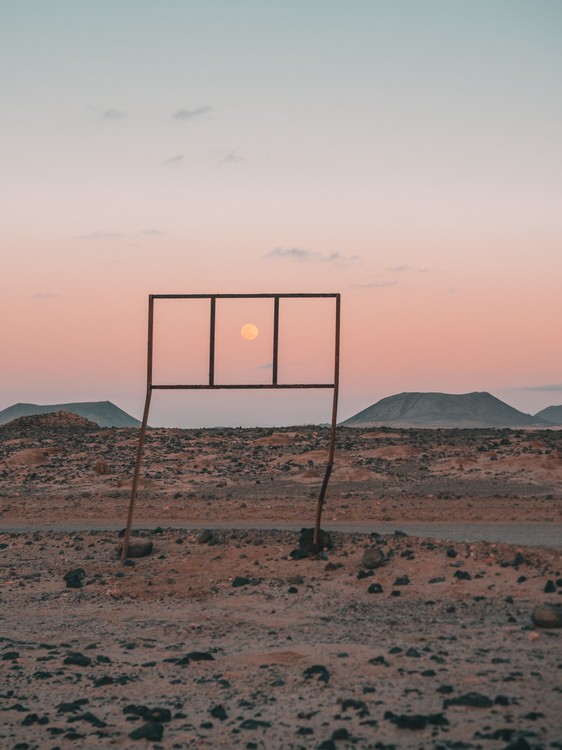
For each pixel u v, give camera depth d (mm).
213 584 16266
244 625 13586
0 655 12195
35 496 32281
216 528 23359
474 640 11586
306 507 27609
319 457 39281
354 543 18281
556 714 8406
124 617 14461
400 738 8031
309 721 8781
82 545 20391
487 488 31641
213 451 42125
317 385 18344
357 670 10500
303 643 12156
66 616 14680
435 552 16719
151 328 18781
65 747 8383
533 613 12172
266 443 44312
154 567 17781
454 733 8062
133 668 11305
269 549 18375
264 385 18531
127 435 48219
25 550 20359
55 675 11062
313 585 15656
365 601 14469
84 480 35812
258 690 10023
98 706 9773
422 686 9641
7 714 9539
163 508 28047
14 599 15914
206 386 18625
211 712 9195
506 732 7879
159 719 9133
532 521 23688
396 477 34781
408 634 12289
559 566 15227
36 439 46875
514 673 9812
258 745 8180
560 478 32938
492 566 15516
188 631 13375
